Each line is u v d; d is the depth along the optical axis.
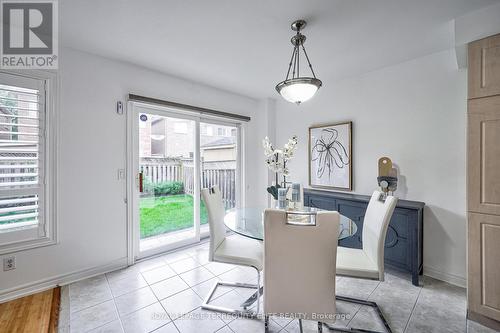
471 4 1.64
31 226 2.06
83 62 2.34
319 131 3.37
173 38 2.12
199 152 3.39
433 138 2.39
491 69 1.64
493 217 1.65
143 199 2.89
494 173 1.64
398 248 2.34
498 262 1.63
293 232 1.28
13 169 1.96
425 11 1.72
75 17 1.81
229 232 3.33
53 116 2.15
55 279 2.19
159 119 3.02
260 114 4.07
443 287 2.21
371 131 2.86
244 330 1.66
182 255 2.95
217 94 3.51
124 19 1.84
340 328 1.67
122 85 2.60
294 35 2.06
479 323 1.72
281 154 2.03
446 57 2.31
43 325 1.68
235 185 3.90
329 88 3.29
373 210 1.87
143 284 2.26
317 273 1.30
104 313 1.83
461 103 2.23
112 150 2.54
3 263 1.93
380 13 1.75
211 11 1.74
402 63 2.60
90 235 2.39
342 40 2.14
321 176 3.35
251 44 2.22
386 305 1.95
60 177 2.20
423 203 2.42
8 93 1.94
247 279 2.36
